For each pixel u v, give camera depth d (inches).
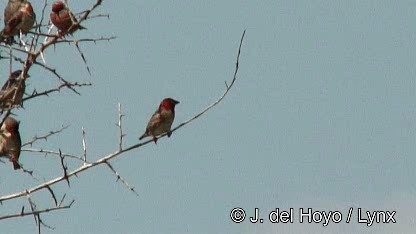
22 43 487.5
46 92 490.9
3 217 451.8
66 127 498.9
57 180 462.6
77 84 489.7
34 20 612.4
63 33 486.6
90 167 472.4
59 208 457.7
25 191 456.4
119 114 481.1
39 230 454.6
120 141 480.7
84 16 483.2
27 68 483.8
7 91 522.0
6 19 610.9
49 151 500.7
